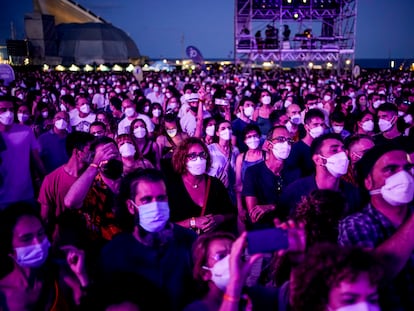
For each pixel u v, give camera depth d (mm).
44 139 5906
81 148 3545
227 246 2207
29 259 2297
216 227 3674
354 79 27094
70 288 2482
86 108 8141
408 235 2072
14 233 2271
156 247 2590
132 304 2084
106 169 3373
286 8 27922
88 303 2174
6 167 4598
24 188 4730
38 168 5090
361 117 6051
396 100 10062
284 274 2436
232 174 5762
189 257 2689
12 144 4676
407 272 2211
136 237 2590
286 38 28094
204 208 3758
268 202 4305
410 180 2236
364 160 2445
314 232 2293
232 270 1939
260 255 1939
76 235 3338
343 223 2303
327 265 1634
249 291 2268
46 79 28312
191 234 2941
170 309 2406
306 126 4969
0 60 70438
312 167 4941
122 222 2686
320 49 27672
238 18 28344
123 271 2441
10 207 2385
